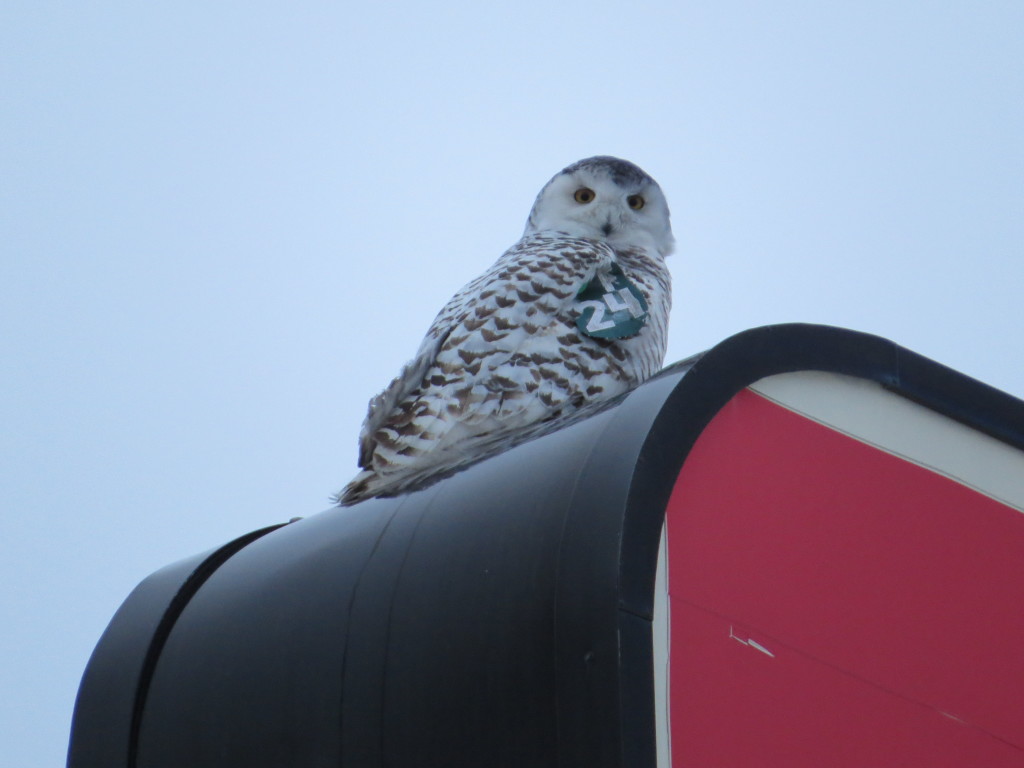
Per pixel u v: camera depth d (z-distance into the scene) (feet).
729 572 19.11
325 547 24.32
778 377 20.72
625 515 17.54
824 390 21.22
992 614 21.43
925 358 22.22
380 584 21.74
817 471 20.61
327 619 22.54
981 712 20.74
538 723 17.61
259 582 25.57
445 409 26.76
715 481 19.36
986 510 22.15
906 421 21.97
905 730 20.01
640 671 16.79
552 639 17.72
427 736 19.34
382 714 20.33
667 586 18.44
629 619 16.98
